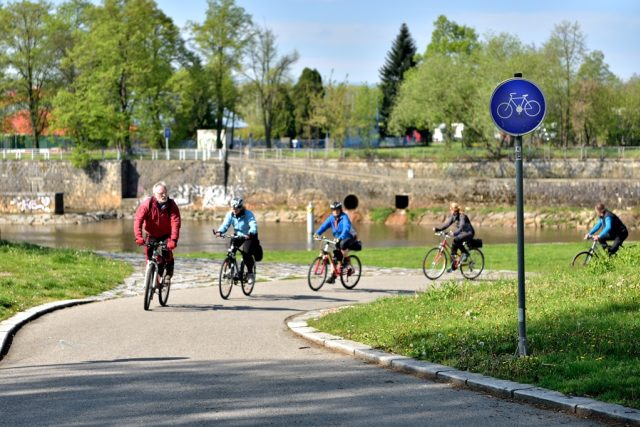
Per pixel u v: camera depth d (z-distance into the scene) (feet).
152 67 335.67
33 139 368.68
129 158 341.00
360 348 50.03
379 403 37.73
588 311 54.13
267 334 58.08
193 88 349.00
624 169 306.35
